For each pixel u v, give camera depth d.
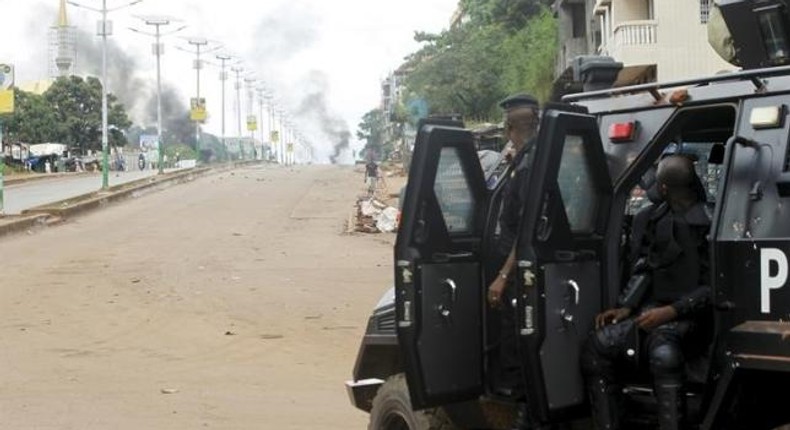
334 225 37.47
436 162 6.05
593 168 5.76
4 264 27.06
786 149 5.11
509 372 6.14
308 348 15.82
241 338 16.73
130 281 23.72
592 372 5.62
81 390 12.73
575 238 5.69
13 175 72.56
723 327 5.15
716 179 6.38
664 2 37.47
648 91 6.00
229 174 77.00
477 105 64.50
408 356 5.98
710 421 5.14
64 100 99.31
